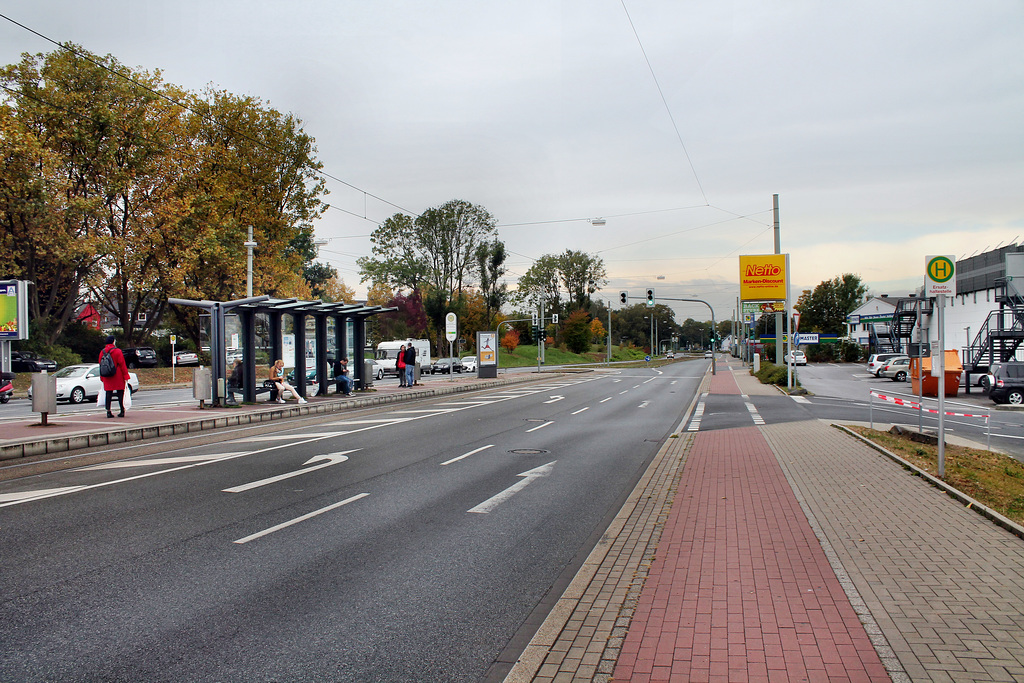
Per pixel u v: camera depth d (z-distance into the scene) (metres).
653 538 6.33
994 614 4.29
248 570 5.55
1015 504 7.91
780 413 19.52
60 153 33.94
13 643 4.13
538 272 103.56
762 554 5.67
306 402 20.72
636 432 15.24
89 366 26.45
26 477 9.56
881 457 10.67
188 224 37.38
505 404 22.72
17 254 33.88
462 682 3.71
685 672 3.62
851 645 3.88
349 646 4.15
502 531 6.87
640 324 155.38
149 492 8.49
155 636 4.25
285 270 41.97
